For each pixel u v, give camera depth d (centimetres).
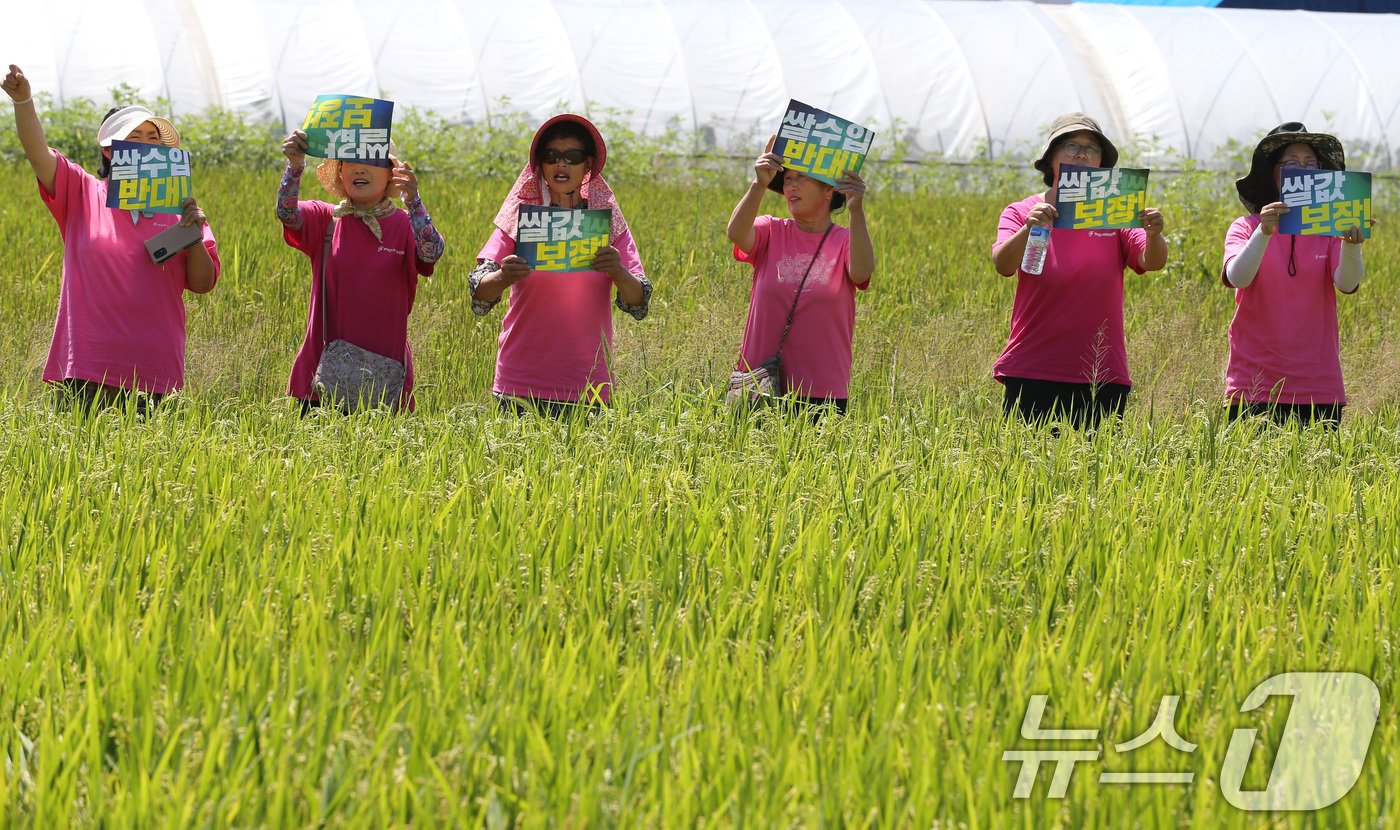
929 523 777
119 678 523
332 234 1058
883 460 915
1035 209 1079
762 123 3838
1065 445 1004
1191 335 1630
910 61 4050
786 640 598
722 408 1067
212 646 550
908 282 1884
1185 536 789
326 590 630
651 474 870
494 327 1536
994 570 709
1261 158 1130
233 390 1303
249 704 499
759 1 4225
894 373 1352
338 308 1059
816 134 1036
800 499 808
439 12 3941
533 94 3797
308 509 762
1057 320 1123
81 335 1016
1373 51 4225
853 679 551
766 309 1073
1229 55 4197
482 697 530
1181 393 1439
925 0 4372
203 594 625
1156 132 3972
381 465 883
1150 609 657
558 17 4006
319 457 869
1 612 600
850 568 692
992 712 519
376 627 588
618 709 519
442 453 902
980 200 3102
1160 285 1925
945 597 645
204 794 443
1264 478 924
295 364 1086
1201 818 445
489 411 1070
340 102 1032
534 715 512
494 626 587
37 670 531
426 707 502
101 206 1035
